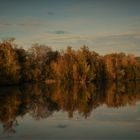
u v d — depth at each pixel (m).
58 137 19.84
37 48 102.31
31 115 29.25
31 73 93.62
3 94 51.59
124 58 115.06
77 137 19.81
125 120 26.12
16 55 77.81
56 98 45.69
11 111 32.00
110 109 33.12
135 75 116.50
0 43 76.44
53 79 97.31
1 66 74.25
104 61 106.19
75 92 57.66
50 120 26.47
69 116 28.53
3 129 22.62
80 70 92.94
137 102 39.75
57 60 98.62
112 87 74.62
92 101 41.41
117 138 19.41
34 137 19.88
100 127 23.17
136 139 19.11
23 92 56.53
